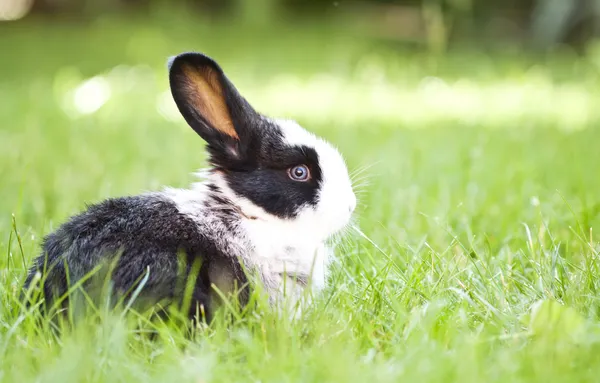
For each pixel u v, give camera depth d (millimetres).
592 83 17594
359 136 11633
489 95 16594
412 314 4320
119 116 13562
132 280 4281
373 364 3820
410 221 6770
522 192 7590
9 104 14594
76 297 4266
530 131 11758
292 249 4863
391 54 22594
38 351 3924
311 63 21609
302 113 14484
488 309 4445
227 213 4848
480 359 3740
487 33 24375
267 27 27438
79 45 23156
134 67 19484
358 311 4516
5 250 5703
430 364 3645
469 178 8258
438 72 19734
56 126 12398
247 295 4586
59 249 4527
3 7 29656
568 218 6562
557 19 23000
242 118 4957
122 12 28703
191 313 4305
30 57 21328
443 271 5000
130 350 4027
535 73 19297
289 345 4027
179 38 24469
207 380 3588
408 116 14133
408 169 8938
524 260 5527
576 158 9164
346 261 5715
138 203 4711
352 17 27984
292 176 4949
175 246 4492
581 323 4043
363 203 7227
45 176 8883
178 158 9867
